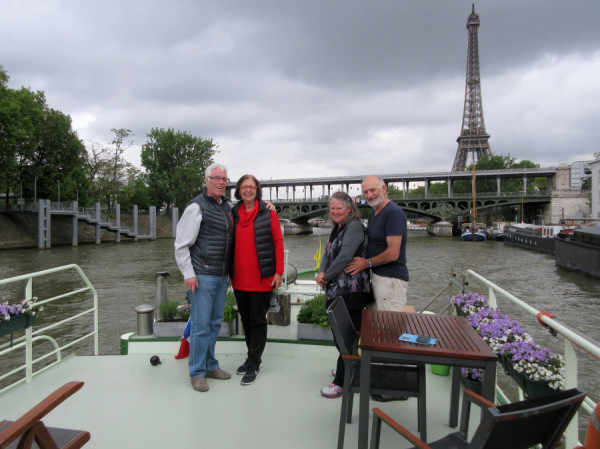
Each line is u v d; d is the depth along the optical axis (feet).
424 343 6.41
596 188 151.12
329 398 9.40
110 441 7.56
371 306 10.34
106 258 102.63
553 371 7.79
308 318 12.53
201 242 9.93
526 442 4.27
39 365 29.60
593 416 3.85
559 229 117.50
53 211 127.44
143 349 12.34
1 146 111.14
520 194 205.77
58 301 52.16
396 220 8.97
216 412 8.71
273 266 10.25
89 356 12.09
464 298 11.69
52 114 140.56
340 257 8.87
